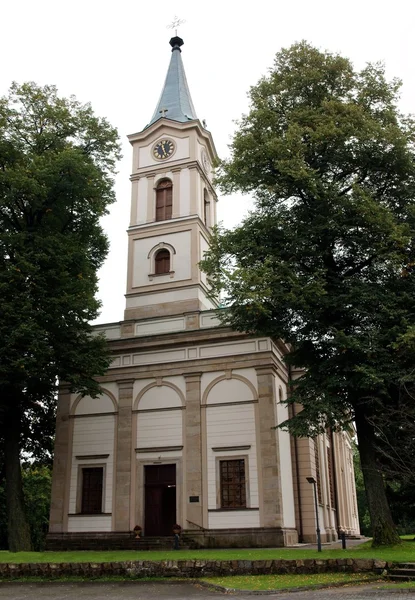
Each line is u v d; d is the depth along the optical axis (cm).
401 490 3047
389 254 2319
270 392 3225
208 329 3428
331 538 3950
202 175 4128
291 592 1634
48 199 3077
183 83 4531
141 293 3806
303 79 2798
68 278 2947
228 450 3200
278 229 2636
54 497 3425
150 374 3491
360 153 2592
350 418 2536
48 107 3156
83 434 3519
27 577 2133
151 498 3300
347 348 2292
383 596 1483
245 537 3012
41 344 2706
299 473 3488
